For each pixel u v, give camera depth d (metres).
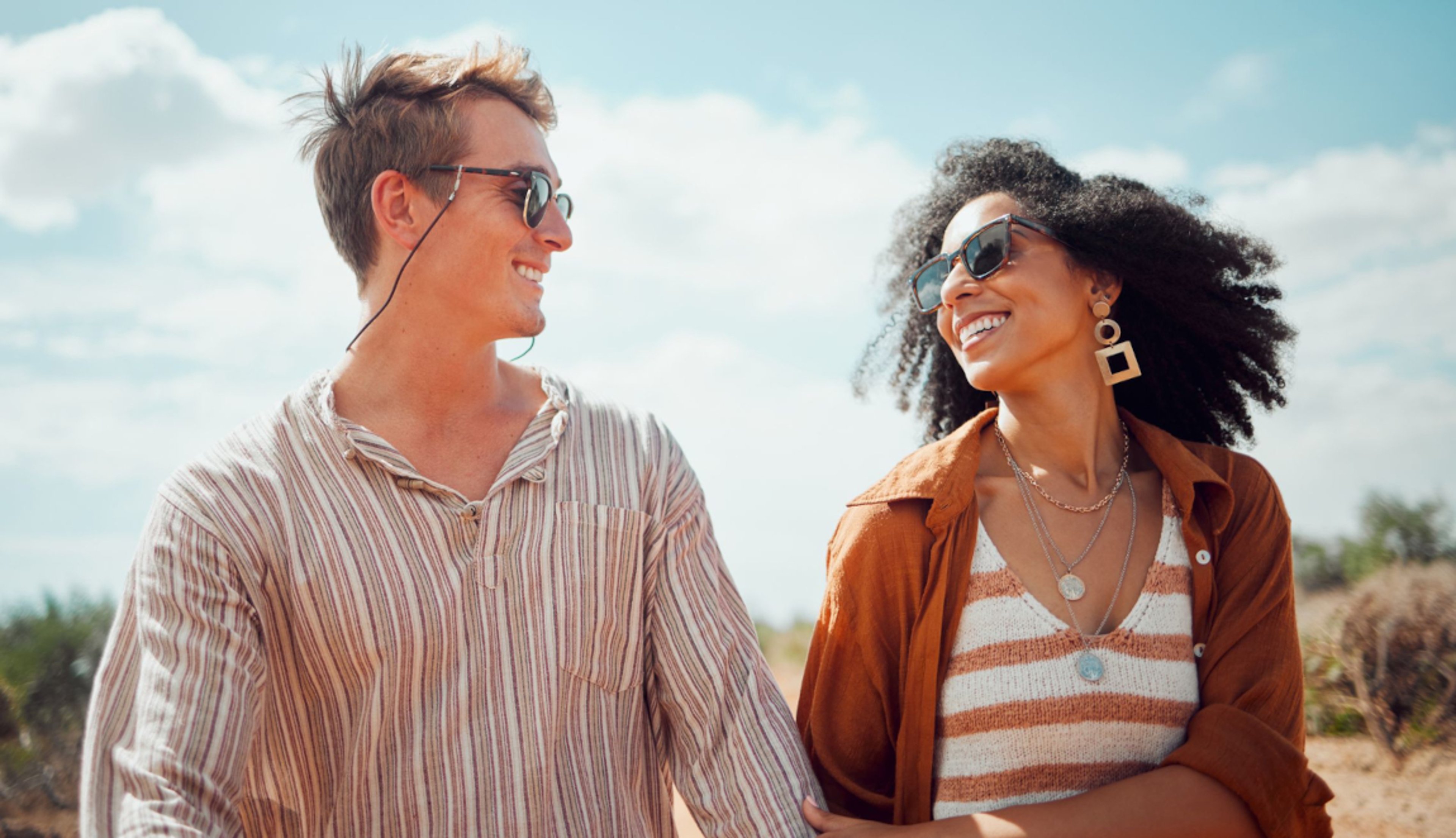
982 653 2.43
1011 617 2.43
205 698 2.20
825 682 2.64
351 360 2.55
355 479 2.40
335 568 2.34
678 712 2.61
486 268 2.50
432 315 2.50
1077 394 2.61
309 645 2.35
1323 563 8.02
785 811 2.49
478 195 2.51
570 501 2.51
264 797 2.48
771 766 2.53
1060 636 2.39
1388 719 5.98
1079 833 2.18
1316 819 2.25
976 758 2.41
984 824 2.25
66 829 6.21
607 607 2.50
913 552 2.52
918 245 3.18
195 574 2.29
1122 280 2.75
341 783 2.36
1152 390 2.98
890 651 2.57
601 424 2.68
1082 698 2.35
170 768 2.12
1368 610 6.39
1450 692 5.91
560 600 2.44
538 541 2.45
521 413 2.64
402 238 2.52
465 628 2.37
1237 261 2.90
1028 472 2.62
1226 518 2.51
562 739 2.41
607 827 2.41
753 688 2.61
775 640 14.27
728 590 2.73
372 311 2.60
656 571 2.62
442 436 2.54
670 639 2.61
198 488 2.36
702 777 2.55
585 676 2.46
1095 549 2.50
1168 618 2.43
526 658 2.39
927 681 2.45
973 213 2.68
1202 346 2.95
